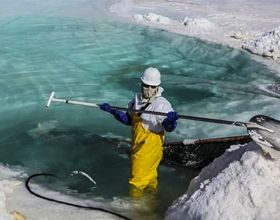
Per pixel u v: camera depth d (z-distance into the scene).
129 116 5.46
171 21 14.09
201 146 5.87
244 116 7.98
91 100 8.64
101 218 4.75
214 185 4.20
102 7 15.96
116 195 5.35
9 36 12.34
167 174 5.85
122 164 6.20
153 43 12.05
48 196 5.22
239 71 10.23
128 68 10.37
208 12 15.92
